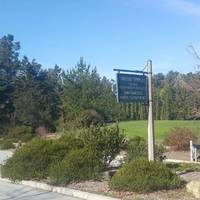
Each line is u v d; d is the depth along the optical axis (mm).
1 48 96562
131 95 16016
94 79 64875
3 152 39219
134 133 47406
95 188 15094
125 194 13648
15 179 18094
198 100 17531
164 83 79188
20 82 86938
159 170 14094
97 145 18938
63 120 58719
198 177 15922
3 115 82125
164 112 73000
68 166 16422
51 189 16094
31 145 18547
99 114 58281
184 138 29062
